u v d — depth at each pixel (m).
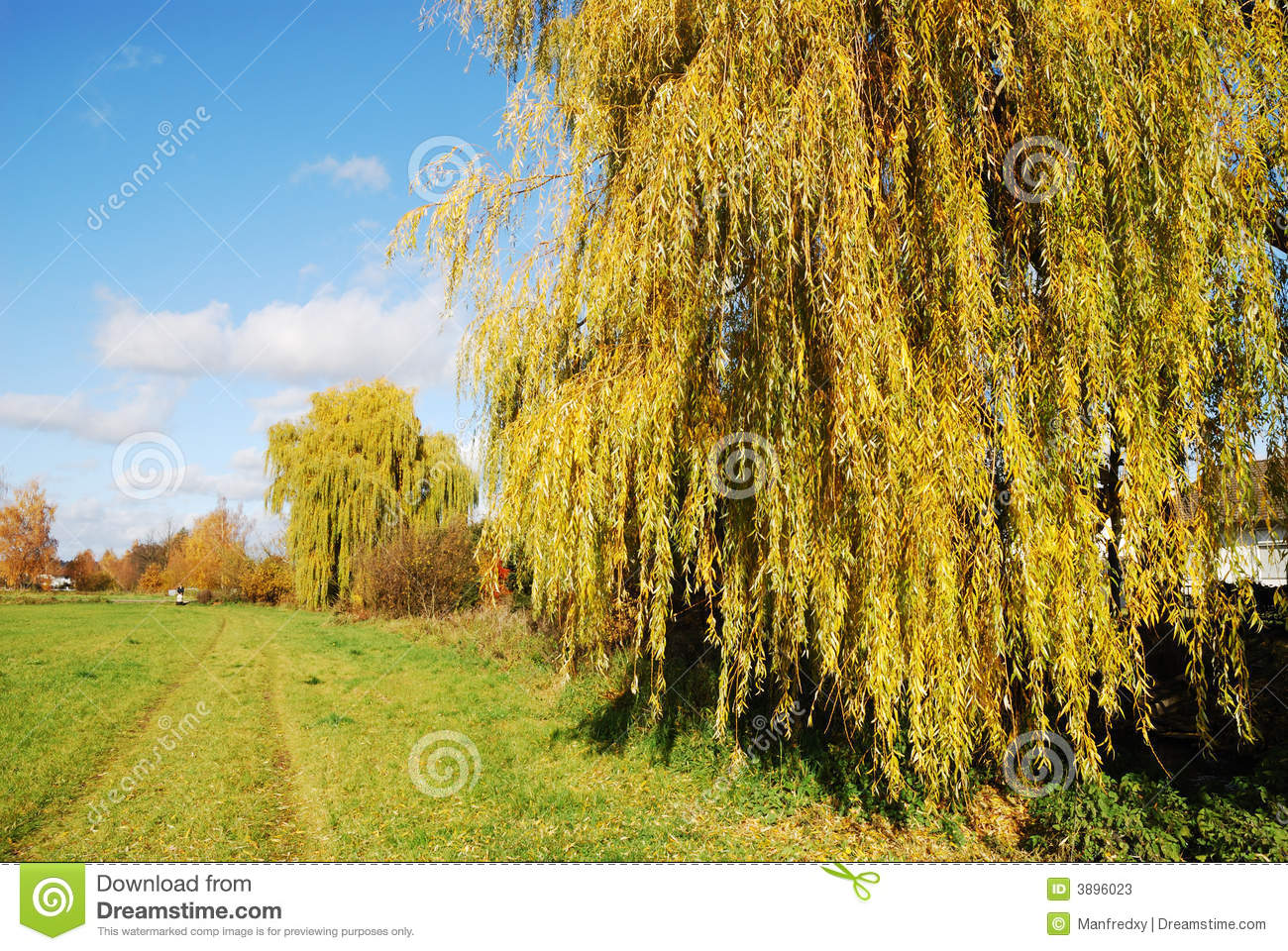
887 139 5.45
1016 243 5.27
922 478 4.98
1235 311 4.94
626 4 6.35
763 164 5.10
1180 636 5.02
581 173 6.79
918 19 5.30
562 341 6.98
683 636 10.74
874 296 5.07
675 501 6.05
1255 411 4.86
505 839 5.92
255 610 31.47
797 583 5.29
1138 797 5.29
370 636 20.80
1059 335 5.02
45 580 36.31
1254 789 4.98
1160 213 4.89
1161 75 4.99
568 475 5.97
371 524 26.47
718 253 5.64
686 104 5.45
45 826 6.24
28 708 10.49
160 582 42.81
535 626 15.99
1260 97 5.04
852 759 6.82
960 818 5.92
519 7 8.79
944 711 5.10
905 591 5.11
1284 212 5.43
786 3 5.36
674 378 5.64
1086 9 5.08
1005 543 5.11
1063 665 4.89
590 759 8.30
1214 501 4.91
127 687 12.54
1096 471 4.93
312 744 9.01
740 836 6.02
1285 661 6.21
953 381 5.11
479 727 9.88
